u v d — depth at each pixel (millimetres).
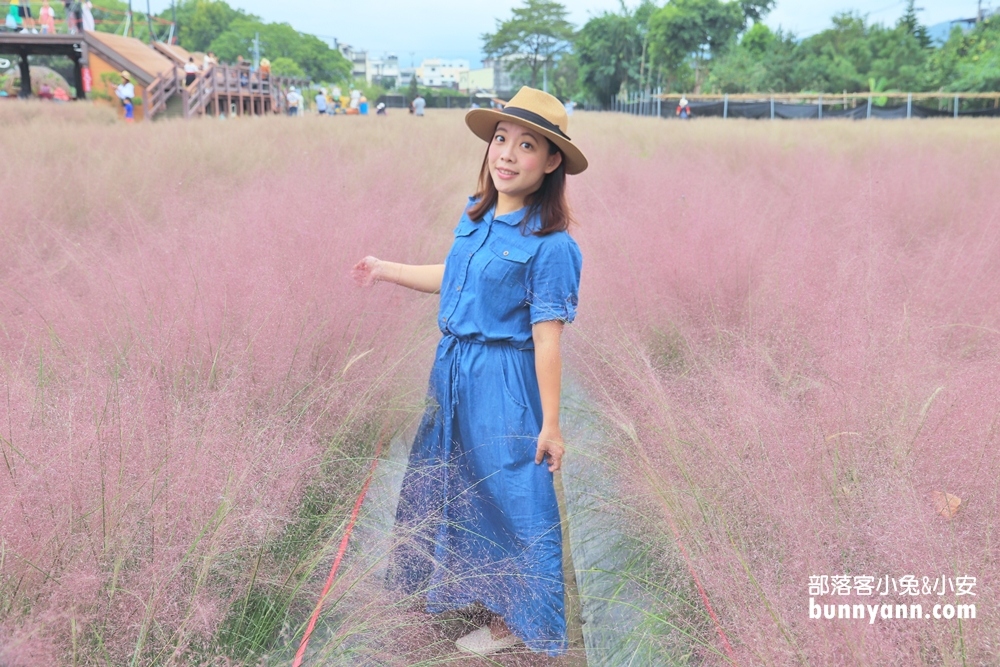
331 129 16516
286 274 4000
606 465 3184
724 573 2234
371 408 3232
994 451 2490
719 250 4812
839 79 62281
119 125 16609
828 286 4109
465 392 2607
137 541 2156
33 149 9461
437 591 2521
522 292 2531
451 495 2629
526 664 2492
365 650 2225
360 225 4945
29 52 26422
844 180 7996
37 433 2355
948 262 4824
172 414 2639
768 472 2539
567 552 3121
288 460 2527
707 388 3230
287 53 143125
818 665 1929
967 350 3707
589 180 8414
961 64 56406
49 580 2000
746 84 63406
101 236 5246
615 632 2596
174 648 1958
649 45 81438
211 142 11109
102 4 62938
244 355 3232
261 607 2361
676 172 8656
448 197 8219
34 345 3266
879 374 3039
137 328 3398
